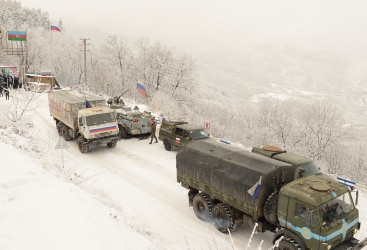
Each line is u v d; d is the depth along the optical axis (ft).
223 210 31.63
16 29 326.44
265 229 29.81
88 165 51.42
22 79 144.77
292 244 25.22
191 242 30.60
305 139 99.91
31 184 25.02
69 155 55.01
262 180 28.32
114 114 59.82
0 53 208.95
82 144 57.72
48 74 159.94
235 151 34.35
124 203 38.04
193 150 36.60
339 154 96.99
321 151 95.25
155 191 42.50
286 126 108.06
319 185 26.07
